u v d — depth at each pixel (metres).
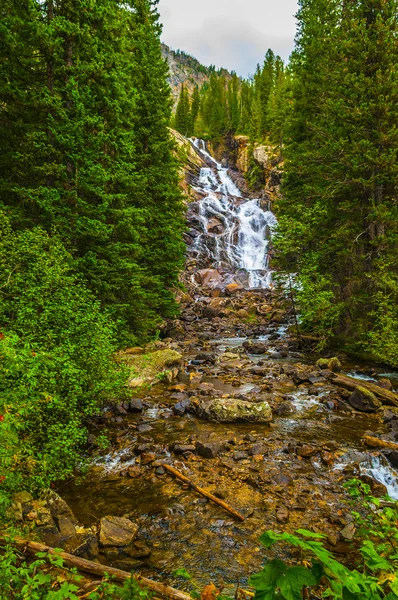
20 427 4.99
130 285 15.38
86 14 13.08
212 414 10.06
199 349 20.11
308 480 7.12
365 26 18.53
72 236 12.68
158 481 7.13
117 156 14.84
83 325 7.79
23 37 12.01
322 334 20.22
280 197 50.62
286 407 10.88
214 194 60.19
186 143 74.00
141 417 10.29
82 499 6.52
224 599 2.36
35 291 7.64
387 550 3.44
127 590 3.04
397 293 16.08
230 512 6.10
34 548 4.04
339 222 19.59
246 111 84.62
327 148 19.42
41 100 11.80
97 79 13.48
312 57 25.08
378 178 17.06
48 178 12.84
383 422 10.08
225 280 41.31
